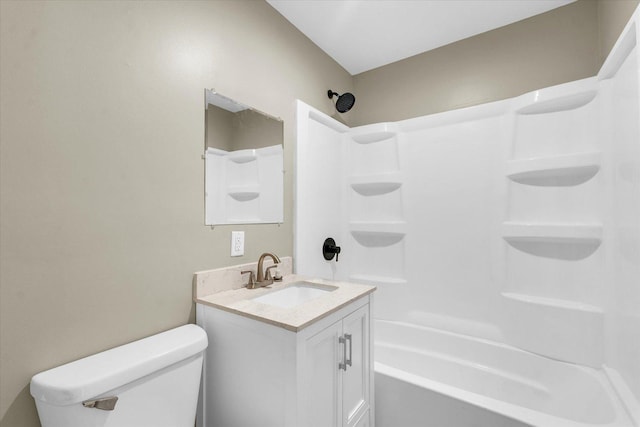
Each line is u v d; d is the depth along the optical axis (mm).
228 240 1403
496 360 1820
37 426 840
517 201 1848
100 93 971
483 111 1948
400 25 1914
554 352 1662
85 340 928
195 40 1278
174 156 1184
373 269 2369
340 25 1902
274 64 1713
